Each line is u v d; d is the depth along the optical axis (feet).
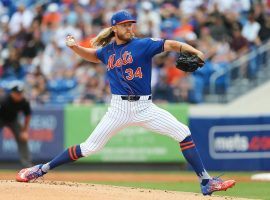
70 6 240.53
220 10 228.43
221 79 212.64
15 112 181.16
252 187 144.97
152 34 221.05
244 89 213.87
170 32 223.51
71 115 203.62
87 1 239.91
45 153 205.46
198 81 212.02
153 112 91.91
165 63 212.84
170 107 200.95
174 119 92.63
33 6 249.14
